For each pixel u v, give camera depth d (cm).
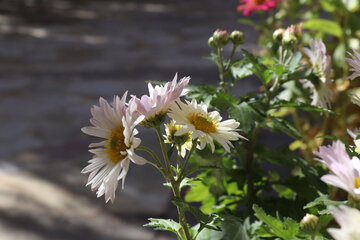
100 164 55
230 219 58
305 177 70
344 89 97
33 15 552
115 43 405
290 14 146
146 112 55
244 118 65
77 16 560
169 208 144
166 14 586
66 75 305
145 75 299
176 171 58
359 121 99
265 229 58
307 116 134
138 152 180
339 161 48
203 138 56
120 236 132
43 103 251
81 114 234
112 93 266
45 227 138
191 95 68
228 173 72
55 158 184
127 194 153
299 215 67
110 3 690
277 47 74
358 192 47
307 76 69
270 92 70
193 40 406
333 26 116
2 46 390
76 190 158
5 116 233
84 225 138
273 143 155
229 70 72
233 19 516
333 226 61
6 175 170
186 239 58
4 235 135
